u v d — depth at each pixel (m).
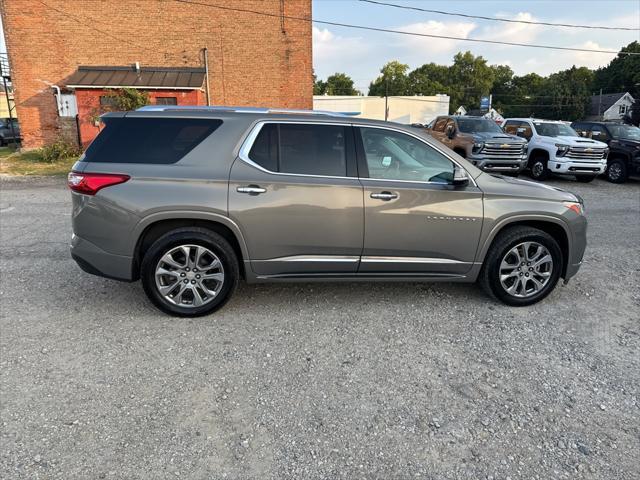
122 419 2.79
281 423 2.79
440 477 2.41
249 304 4.44
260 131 4.11
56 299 4.48
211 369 3.34
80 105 19.08
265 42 20.45
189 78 19.59
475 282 4.98
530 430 2.78
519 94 105.56
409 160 4.29
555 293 4.88
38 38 19.59
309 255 4.15
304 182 4.04
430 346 3.73
